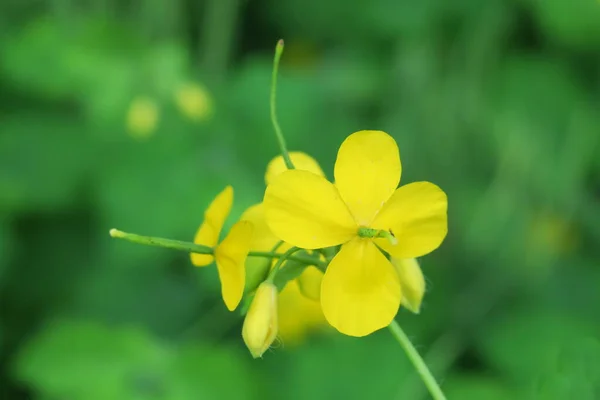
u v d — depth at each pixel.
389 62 0.58
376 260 0.30
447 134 0.55
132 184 0.51
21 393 0.49
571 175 0.54
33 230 0.53
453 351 0.46
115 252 0.49
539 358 0.45
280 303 0.34
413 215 0.30
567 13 0.56
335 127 0.54
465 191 0.54
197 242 0.31
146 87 0.54
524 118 0.56
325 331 0.43
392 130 0.55
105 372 0.44
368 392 0.42
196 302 0.50
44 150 0.53
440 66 0.57
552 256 0.53
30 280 0.52
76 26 0.56
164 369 0.44
